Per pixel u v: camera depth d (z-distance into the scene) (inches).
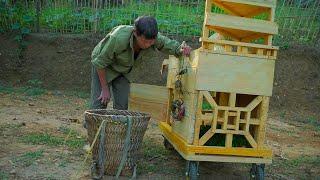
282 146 260.2
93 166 170.2
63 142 216.8
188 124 167.2
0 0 452.1
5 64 430.0
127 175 173.0
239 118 165.3
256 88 165.3
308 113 397.4
